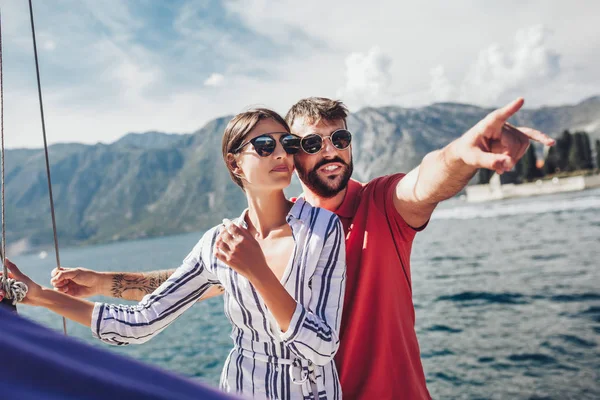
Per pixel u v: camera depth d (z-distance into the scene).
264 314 1.76
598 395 8.62
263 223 1.94
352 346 2.19
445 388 9.85
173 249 120.75
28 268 134.62
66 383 0.63
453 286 23.50
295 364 1.76
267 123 1.89
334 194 2.42
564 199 88.44
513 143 1.39
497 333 13.93
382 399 2.11
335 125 2.39
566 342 12.16
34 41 1.99
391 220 2.25
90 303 2.03
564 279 21.80
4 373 0.60
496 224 59.19
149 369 0.77
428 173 1.95
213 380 12.88
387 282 2.21
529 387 9.39
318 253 1.76
